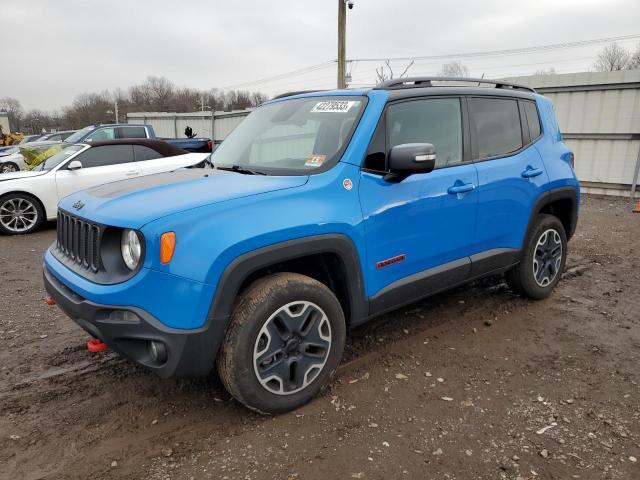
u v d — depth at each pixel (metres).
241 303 2.72
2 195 8.59
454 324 4.30
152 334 2.49
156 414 3.01
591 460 2.56
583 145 12.27
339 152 3.17
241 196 2.74
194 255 2.50
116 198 2.87
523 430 2.81
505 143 4.22
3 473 2.51
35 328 4.35
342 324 3.09
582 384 3.31
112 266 2.63
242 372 2.70
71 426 2.89
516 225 4.26
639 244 7.30
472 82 4.22
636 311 4.60
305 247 2.83
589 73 11.77
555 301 4.85
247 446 2.69
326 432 2.80
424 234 3.49
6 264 6.64
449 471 2.48
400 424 2.87
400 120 3.46
